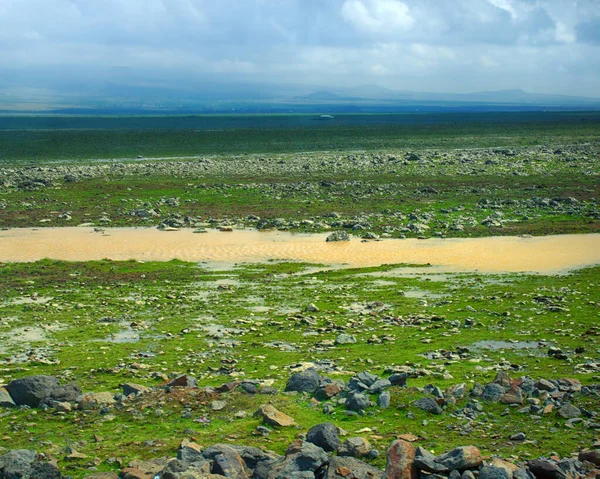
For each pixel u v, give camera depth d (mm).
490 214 57656
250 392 19438
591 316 28500
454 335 26250
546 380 19188
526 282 35656
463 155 105625
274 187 73562
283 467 13914
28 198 66438
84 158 108312
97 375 22188
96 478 14016
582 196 66688
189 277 38156
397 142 138250
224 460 14172
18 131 173375
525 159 98688
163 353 24766
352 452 15008
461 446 14539
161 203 64500
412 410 17703
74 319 29844
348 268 40156
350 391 19094
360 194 69312
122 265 41156
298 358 23625
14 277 38125
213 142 139000
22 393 19312
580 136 146500
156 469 14398
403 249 45250
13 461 14672
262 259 42844
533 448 15414
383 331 27234
